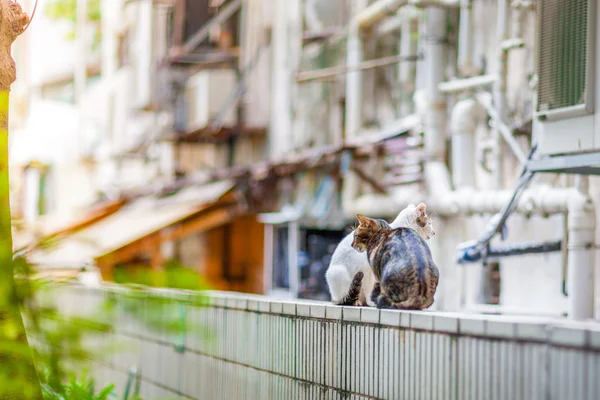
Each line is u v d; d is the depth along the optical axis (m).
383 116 17.89
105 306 5.68
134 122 29.89
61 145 34.38
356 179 18.03
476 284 13.43
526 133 12.55
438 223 14.29
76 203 34.22
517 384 4.46
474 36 13.95
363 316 5.81
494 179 12.95
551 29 8.52
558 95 8.44
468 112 13.56
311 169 18.31
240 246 23.55
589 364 4.05
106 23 32.62
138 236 20.31
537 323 4.37
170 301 6.20
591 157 8.00
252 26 23.78
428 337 5.12
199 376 8.27
